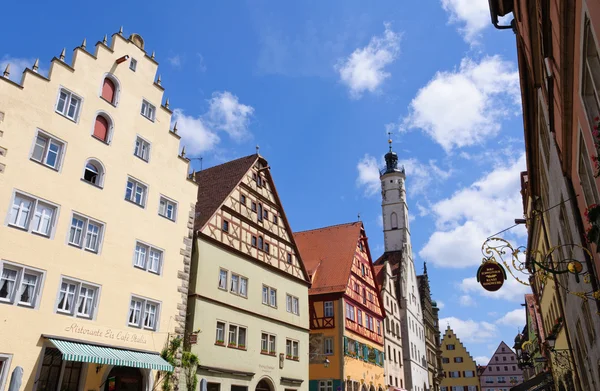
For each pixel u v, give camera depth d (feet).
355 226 140.46
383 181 237.04
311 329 115.65
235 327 80.02
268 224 96.43
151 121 70.74
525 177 75.51
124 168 64.54
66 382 52.37
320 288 120.06
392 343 153.17
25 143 53.47
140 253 64.44
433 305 250.57
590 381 53.16
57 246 53.98
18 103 53.78
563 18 23.75
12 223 50.62
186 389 65.46
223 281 79.87
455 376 296.92
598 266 31.50
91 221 58.59
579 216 34.24
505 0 42.45
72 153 58.13
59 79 58.65
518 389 117.60
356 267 130.82
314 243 139.85
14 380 45.80
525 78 42.88
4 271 49.01
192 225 73.87
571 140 30.60
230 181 90.27
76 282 55.16
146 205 66.59
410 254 220.43
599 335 38.40
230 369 75.77
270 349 88.33
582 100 24.50
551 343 82.33
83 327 54.34
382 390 134.00
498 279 36.58
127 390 58.54
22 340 48.60
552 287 69.97
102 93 64.28
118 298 59.21
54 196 54.90
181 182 73.56
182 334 66.90
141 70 71.00
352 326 118.83
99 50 64.75
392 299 162.61
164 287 66.03
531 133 49.37
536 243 82.48
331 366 110.11
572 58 25.40
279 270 96.07
